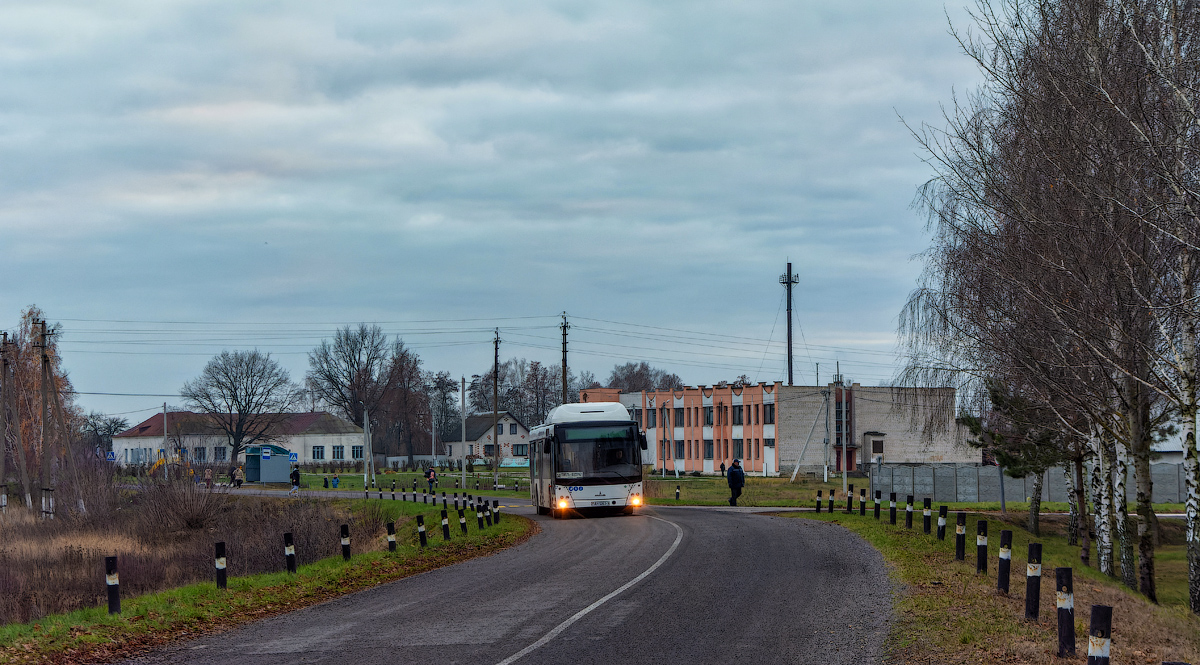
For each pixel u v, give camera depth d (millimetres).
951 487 52531
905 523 27250
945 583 14586
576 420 32219
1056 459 32250
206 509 39281
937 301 24844
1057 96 16391
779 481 71250
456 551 22828
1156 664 9844
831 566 16938
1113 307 16781
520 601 13570
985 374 23984
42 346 46062
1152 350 17469
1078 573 20531
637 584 14859
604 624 11445
